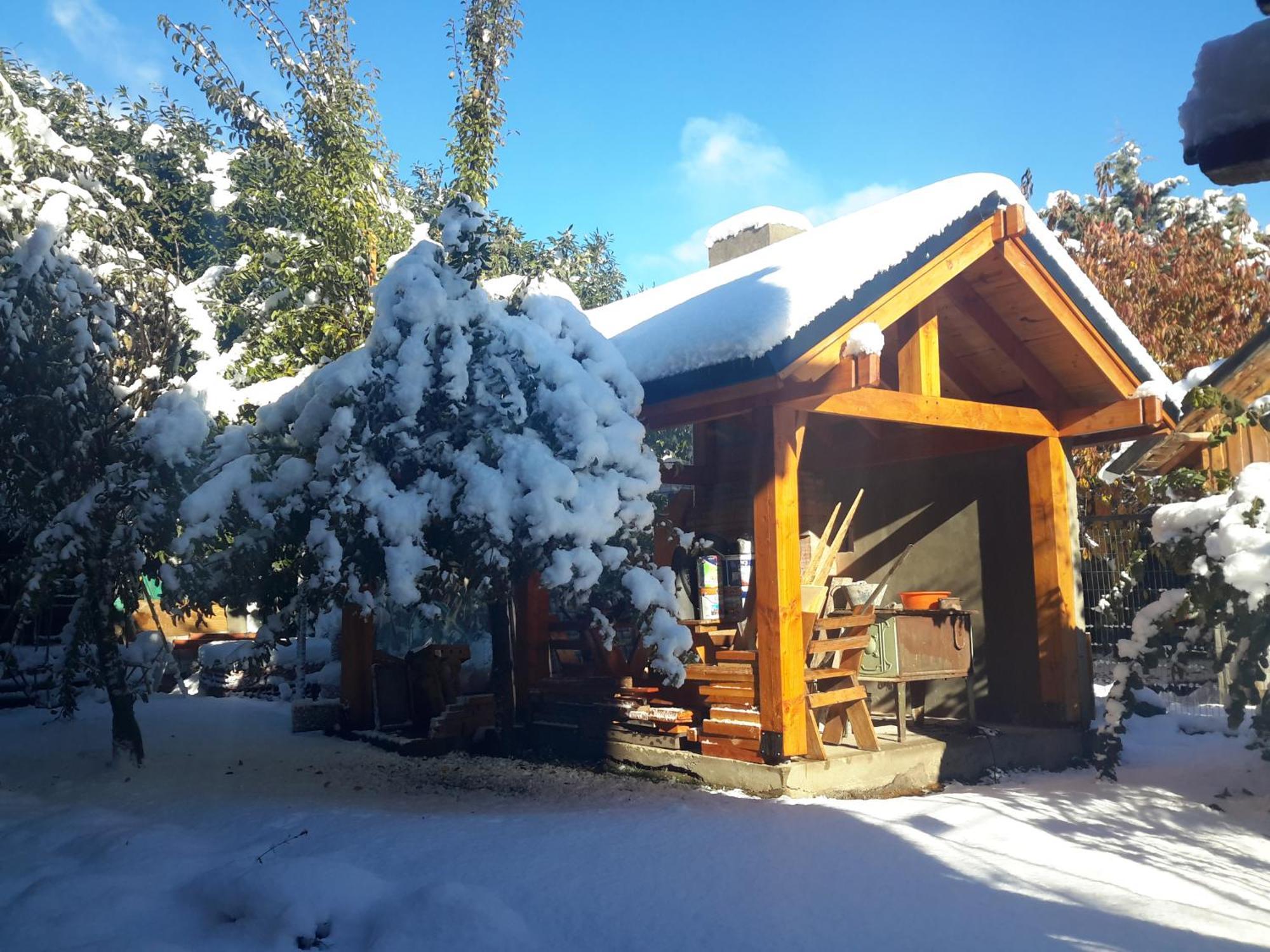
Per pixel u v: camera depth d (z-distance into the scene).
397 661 10.91
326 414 7.56
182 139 18.48
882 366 9.73
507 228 18.75
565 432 7.38
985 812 6.53
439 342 7.59
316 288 13.28
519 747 9.52
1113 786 7.80
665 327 8.37
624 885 4.75
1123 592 10.28
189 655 15.95
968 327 9.05
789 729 7.23
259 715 12.22
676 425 8.38
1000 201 8.20
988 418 8.71
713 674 7.87
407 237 14.27
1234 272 18.73
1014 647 9.48
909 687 9.78
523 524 7.01
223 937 4.39
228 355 12.71
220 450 8.42
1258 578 6.48
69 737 9.78
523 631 9.64
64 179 9.63
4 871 5.37
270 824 6.20
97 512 7.86
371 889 4.61
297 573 8.07
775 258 9.48
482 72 13.80
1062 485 9.32
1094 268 19.05
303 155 13.77
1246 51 2.39
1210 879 5.30
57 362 8.00
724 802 6.84
